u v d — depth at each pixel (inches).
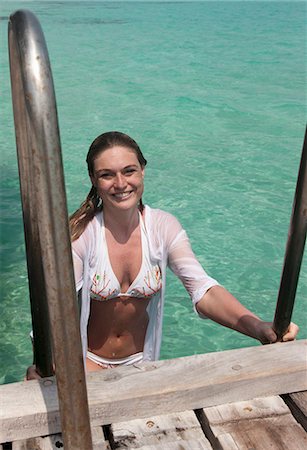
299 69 623.5
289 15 1441.9
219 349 162.4
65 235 51.8
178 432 75.2
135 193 88.8
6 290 183.9
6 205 248.4
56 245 51.6
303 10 1686.8
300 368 80.4
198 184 277.0
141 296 95.3
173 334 168.7
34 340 72.6
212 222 237.3
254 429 75.6
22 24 51.6
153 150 328.2
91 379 78.2
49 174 50.4
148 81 531.5
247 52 745.0
